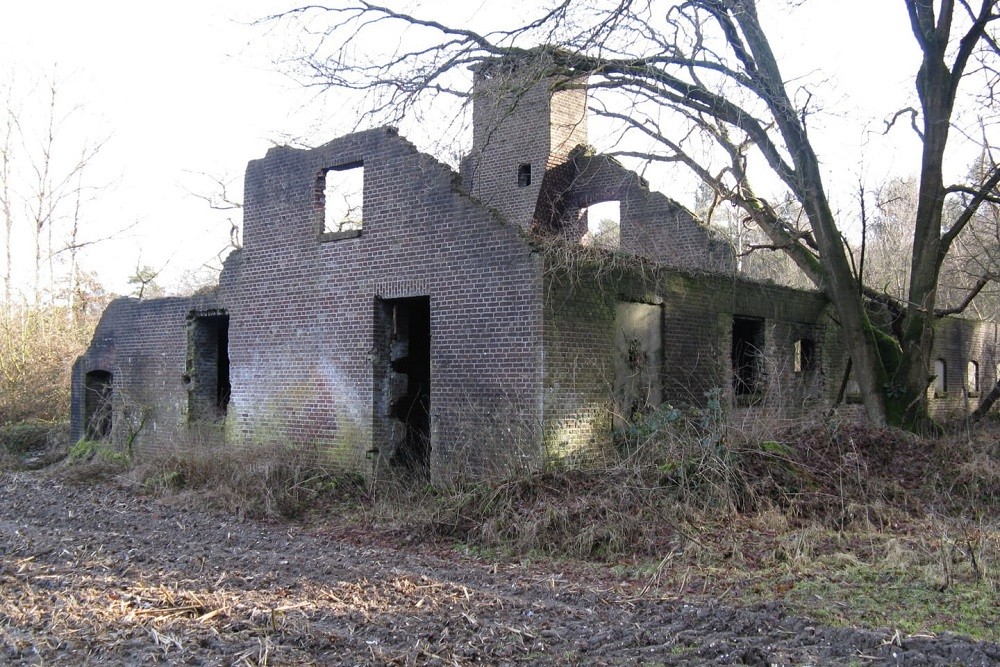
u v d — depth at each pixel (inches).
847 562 352.2
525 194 825.5
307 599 318.0
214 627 283.7
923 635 261.0
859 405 797.9
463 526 437.1
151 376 745.0
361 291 580.7
